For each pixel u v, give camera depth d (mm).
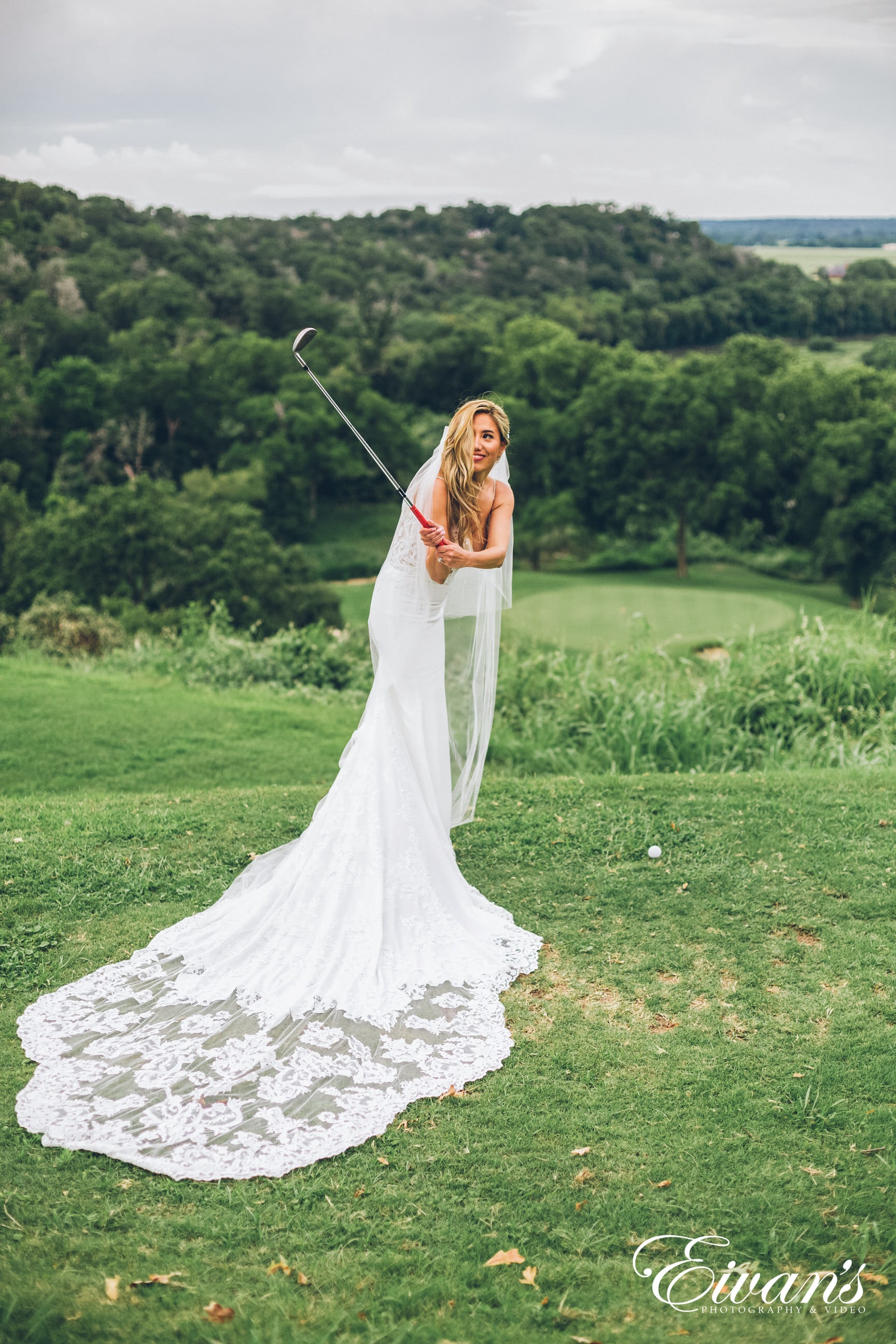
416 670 4254
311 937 3961
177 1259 2691
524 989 4066
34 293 80875
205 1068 3426
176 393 71125
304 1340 2438
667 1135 3225
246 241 111688
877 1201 2947
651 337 99812
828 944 4434
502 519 4281
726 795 6254
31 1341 2393
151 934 4355
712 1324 2543
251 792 6457
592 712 9781
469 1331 2506
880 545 52562
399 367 82500
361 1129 3189
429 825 4285
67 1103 3248
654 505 59531
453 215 130125
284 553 47469
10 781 8031
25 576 42719
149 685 11609
